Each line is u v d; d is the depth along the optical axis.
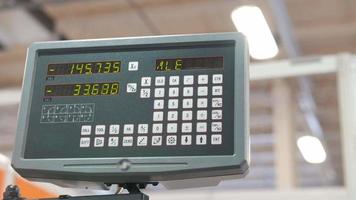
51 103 0.62
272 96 4.50
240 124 0.57
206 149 0.56
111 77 0.62
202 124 0.57
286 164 4.00
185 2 3.51
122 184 0.61
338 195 2.29
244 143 0.56
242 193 2.58
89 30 3.77
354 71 2.24
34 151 0.60
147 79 0.61
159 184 0.61
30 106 0.63
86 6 3.53
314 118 5.17
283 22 3.39
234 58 0.60
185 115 0.58
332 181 7.34
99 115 0.60
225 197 2.61
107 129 0.59
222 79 0.59
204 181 0.60
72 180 0.60
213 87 0.59
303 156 5.34
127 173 0.57
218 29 3.81
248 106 0.58
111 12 3.64
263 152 6.21
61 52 0.65
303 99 4.69
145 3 3.52
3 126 5.55
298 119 5.18
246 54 0.60
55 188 1.08
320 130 5.58
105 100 0.61
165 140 0.57
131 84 0.61
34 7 3.43
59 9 3.54
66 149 0.60
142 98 0.60
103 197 0.58
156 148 0.57
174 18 3.67
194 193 2.71
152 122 0.59
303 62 2.41
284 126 4.11
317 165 6.65
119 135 0.59
